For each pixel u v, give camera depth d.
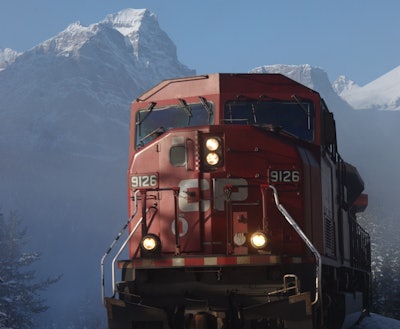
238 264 13.33
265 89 15.85
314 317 13.33
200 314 13.39
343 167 21.25
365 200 26.81
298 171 14.54
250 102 15.73
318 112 15.81
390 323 28.06
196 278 13.88
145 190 14.70
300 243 14.39
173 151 14.75
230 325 13.41
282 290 13.35
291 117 15.73
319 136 15.74
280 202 14.45
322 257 15.31
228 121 15.61
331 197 17.66
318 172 15.62
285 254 14.02
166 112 16.08
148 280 14.12
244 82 15.91
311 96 15.86
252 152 14.57
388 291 84.12
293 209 14.45
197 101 15.88
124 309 13.61
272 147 14.60
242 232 14.15
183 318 13.66
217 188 14.43
